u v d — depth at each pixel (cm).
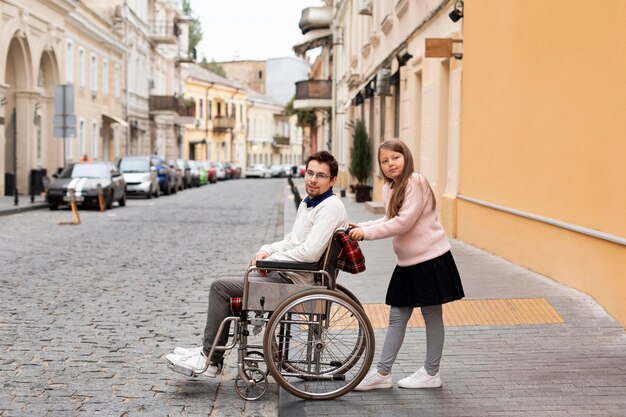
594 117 754
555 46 866
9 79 3006
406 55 1800
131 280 1043
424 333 692
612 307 710
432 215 530
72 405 523
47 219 2064
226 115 8594
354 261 527
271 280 535
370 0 2627
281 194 3831
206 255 1329
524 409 496
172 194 3853
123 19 4672
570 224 820
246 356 548
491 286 854
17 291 941
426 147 1599
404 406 509
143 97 5400
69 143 3531
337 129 4197
